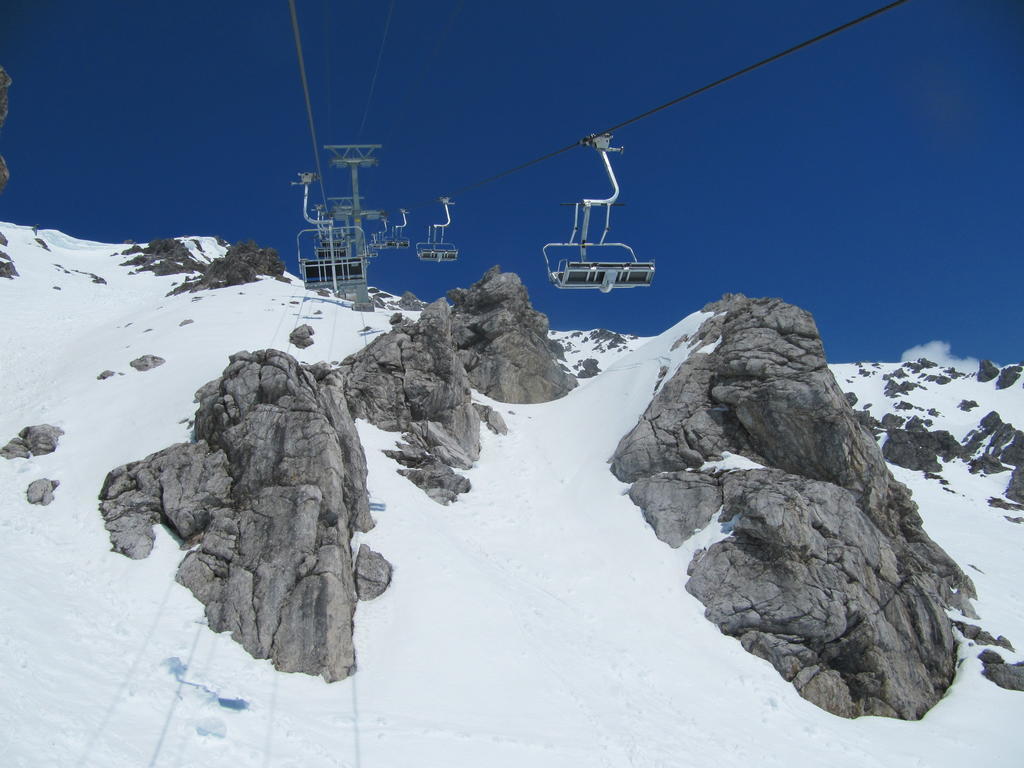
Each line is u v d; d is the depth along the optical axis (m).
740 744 16.31
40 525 18.73
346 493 21.02
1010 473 72.31
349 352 35.12
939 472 73.75
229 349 32.47
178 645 15.11
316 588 16.75
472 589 20.02
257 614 16.41
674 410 29.69
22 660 11.72
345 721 13.77
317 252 41.47
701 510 25.58
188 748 11.00
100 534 18.78
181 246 85.50
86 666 12.78
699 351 31.92
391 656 16.83
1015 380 101.69
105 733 10.41
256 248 60.44
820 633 21.23
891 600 22.69
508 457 32.50
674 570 24.20
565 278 14.41
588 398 38.44
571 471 31.69
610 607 22.11
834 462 25.83
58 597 15.39
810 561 22.41
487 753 13.53
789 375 27.12
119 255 83.25
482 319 42.94
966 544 41.81
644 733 15.64
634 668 18.89
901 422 92.75
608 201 14.09
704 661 20.23
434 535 22.78
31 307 48.53
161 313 41.91
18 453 22.52
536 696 16.14
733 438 28.06
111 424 24.84
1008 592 31.70
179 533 18.94
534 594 21.62
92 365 31.92
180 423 23.83
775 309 29.78
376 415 30.02
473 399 37.81
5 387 31.56
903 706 20.47
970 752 18.14
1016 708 20.41
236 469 19.83
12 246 67.94
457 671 16.55
